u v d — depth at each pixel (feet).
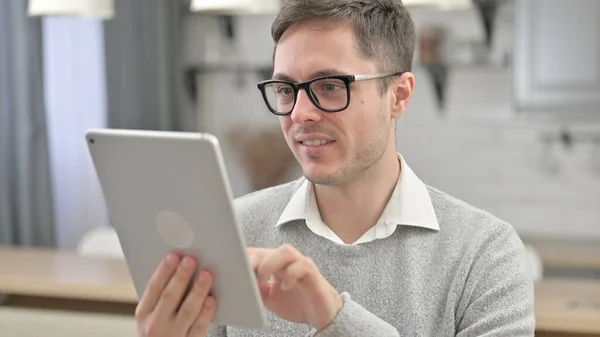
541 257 15.07
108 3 11.59
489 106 17.75
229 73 19.13
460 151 17.92
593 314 9.40
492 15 17.16
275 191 5.94
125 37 17.07
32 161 15.06
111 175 4.34
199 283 4.17
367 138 4.93
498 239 5.36
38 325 10.61
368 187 5.39
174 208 4.16
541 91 16.29
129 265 4.55
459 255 5.35
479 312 5.18
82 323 10.50
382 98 4.99
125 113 17.15
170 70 18.10
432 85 17.90
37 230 15.25
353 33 4.87
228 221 4.00
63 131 16.34
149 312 4.36
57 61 16.14
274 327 5.48
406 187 5.47
